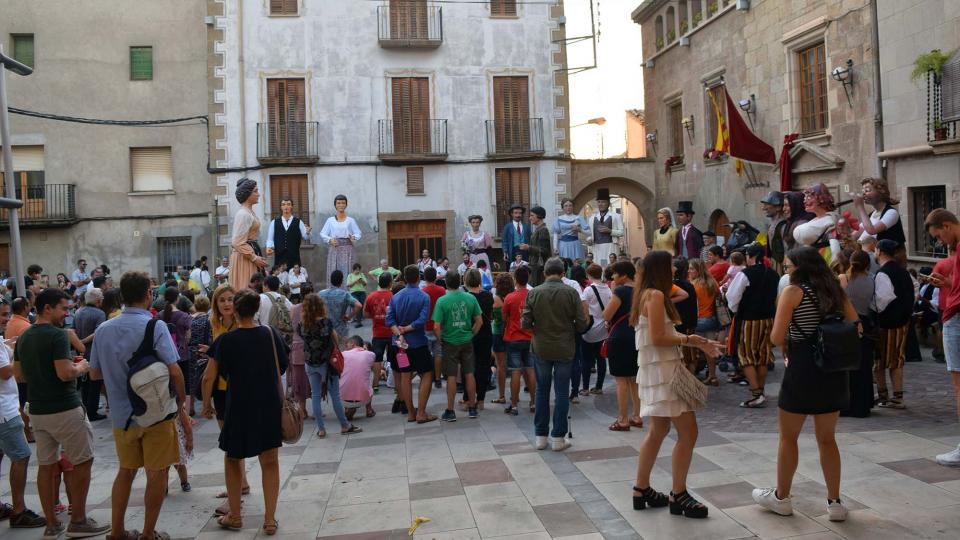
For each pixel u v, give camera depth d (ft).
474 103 77.82
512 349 34.68
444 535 19.44
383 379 46.65
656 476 23.25
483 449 28.19
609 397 37.45
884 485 20.39
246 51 75.36
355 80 76.23
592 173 86.53
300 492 24.08
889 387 34.09
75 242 79.30
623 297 29.45
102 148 79.56
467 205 77.56
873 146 52.03
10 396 21.52
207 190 79.77
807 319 18.06
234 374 20.47
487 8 77.87
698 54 78.43
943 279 25.11
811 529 17.87
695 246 50.31
